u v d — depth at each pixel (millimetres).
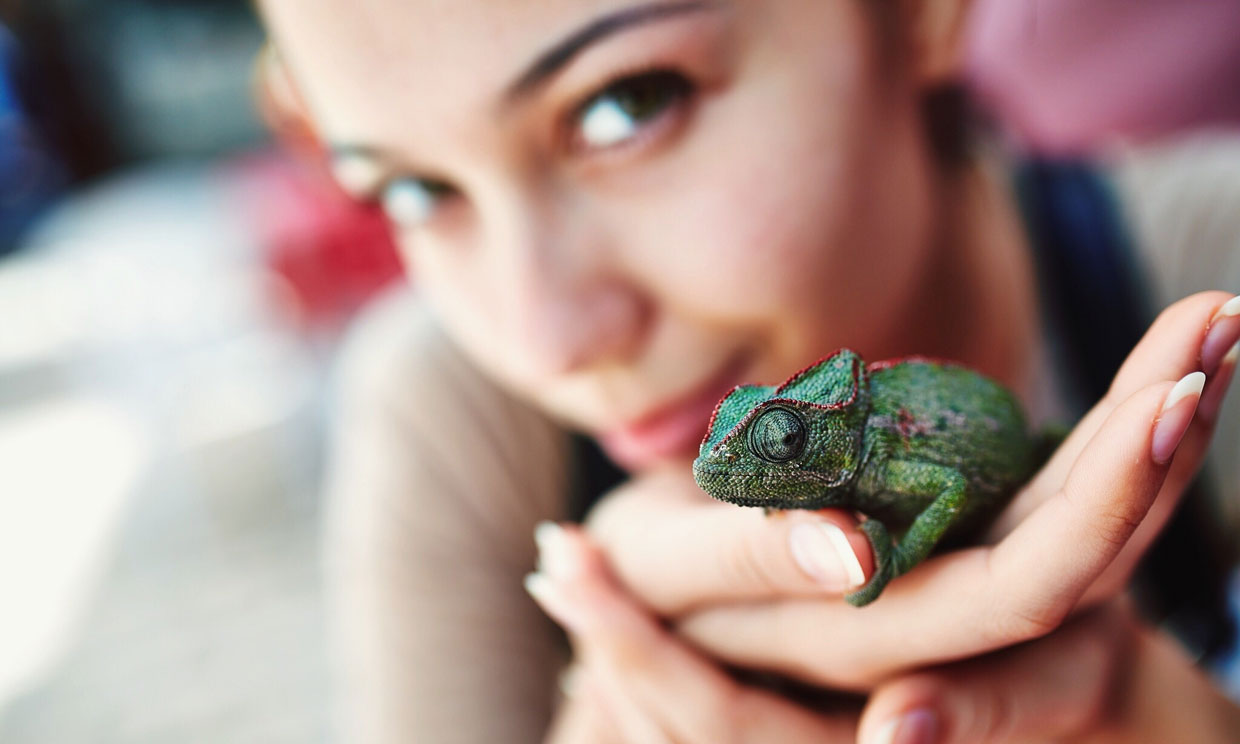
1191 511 360
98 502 1208
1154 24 616
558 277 292
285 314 976
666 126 284
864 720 263
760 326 300
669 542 288
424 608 392
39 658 928
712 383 307
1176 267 371
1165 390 227
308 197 952
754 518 269
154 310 1246
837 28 289
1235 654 363
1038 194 373
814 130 288
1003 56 641
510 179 289
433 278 333
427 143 290
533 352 298
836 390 260
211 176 1676
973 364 369
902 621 255
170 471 1228
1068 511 236
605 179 289
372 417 429
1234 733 274
